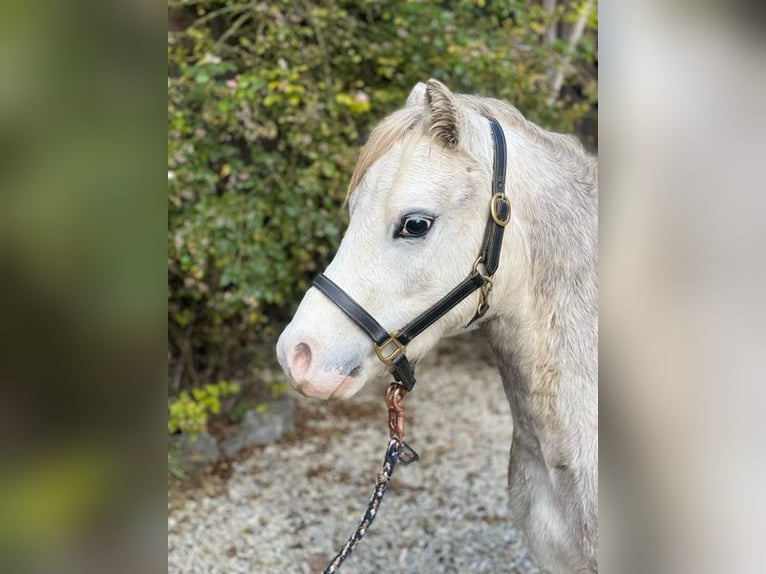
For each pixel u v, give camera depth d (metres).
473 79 3.50
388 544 2.59
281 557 2.52
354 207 1.24
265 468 3.19
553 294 1.25
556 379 1.25
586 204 1.28
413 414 3.88
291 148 3.32
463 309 1.24
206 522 2.74
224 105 2.88
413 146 1.20
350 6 3.65
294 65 3.25
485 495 2.95
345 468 3.21
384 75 3.63
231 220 2.92
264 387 3.65
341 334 1.20
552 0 4.25
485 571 2.40
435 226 1.19
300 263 3.35
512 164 1.24
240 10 3.23
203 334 3.41
